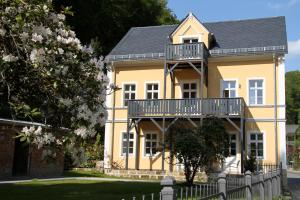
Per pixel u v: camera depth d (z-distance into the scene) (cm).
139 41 2892
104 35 3934
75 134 634
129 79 2703
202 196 600
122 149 2645
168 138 1827
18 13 616
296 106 9194
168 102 2442
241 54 2475
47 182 1725
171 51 2483
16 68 666
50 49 670
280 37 2542
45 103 660
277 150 2380
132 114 2508
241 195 852
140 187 1584
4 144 1805
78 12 3616
